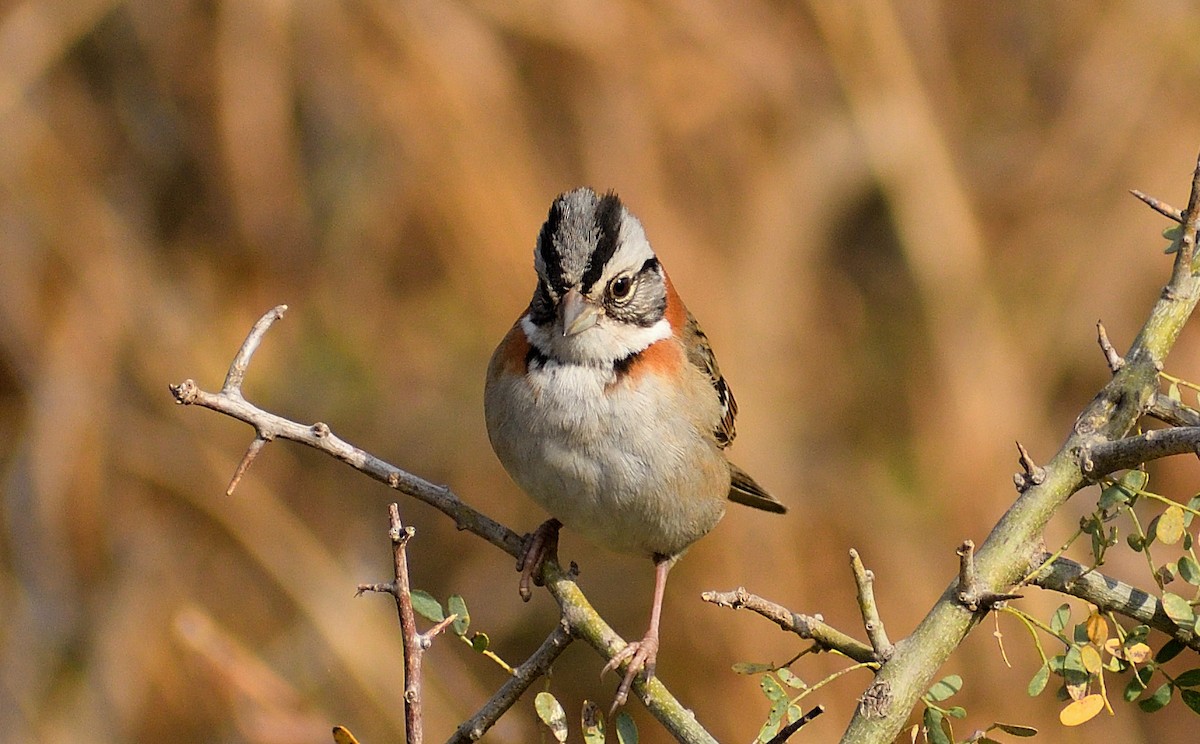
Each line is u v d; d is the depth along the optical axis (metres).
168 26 12.44
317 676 11.32
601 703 11.53
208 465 12.02
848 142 13.02
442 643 11.94
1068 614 4.64
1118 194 13.19
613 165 12.07
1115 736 11.45
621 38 12.23
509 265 11.95
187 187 12.65
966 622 4.75
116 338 12.18
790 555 11.48
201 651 10.55
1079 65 13.84
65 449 11.77
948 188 13.23
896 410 12.91
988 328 12.95
